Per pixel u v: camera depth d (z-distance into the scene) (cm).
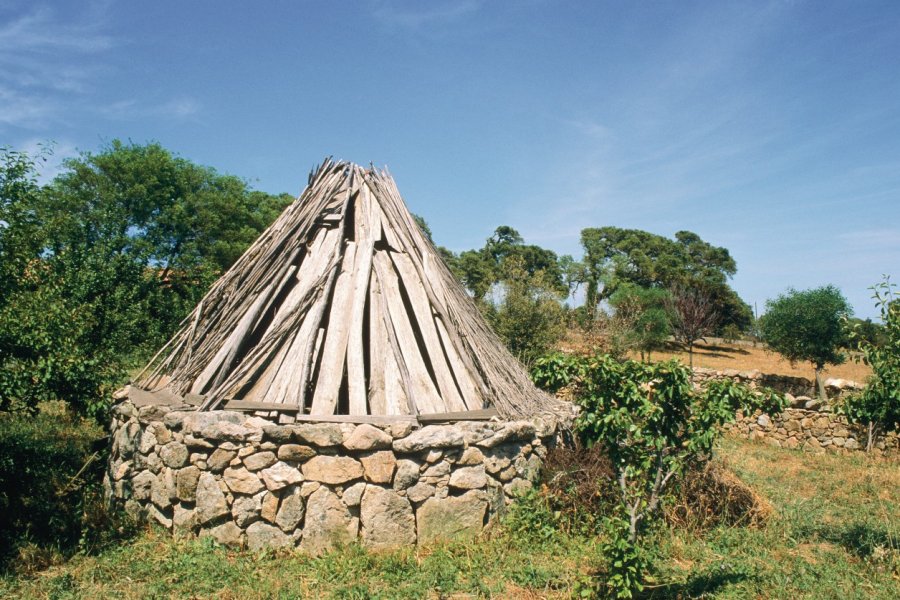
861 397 752
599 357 574
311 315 807
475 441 719
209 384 764
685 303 3309
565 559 662
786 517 852
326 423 685
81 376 746
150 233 3512
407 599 566
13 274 714
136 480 730
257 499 660
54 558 631
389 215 945
